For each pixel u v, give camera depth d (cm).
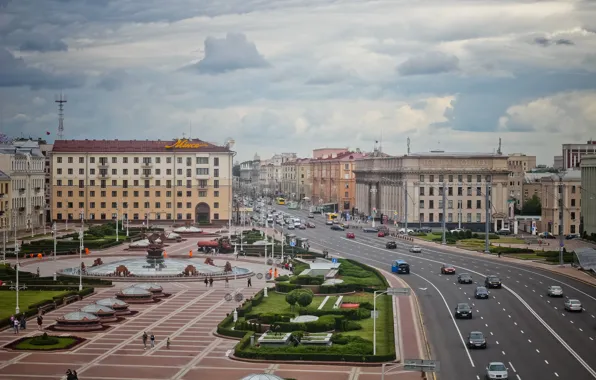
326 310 15375
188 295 18825
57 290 19200
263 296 18112
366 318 15362
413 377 11350
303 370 11775
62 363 12156
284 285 19075
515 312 16438
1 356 12588
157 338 13988
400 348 13088
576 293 18888
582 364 12150
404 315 15950
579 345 13462
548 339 13938
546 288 19662
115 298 17625
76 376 10906
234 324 14788
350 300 17438
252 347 12762
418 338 13838
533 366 12012
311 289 18775
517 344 13512
